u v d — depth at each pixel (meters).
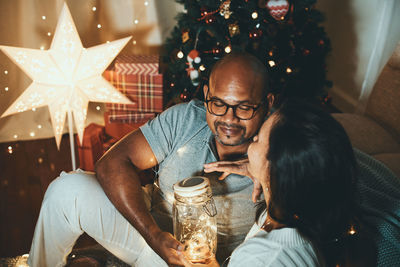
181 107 1.17
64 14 1.46
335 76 3.41
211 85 1.02
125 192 1.08
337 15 3.32
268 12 2.00
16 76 2.35
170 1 2.68
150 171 1.93
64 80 1.59
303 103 0.71
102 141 2.19
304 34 2.33
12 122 2.44
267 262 0.69
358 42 3.03
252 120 1.03
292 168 0.66
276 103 1.94
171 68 2.29
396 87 1.80
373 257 0.88
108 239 1.16
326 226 0.70
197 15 2.10
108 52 1.60
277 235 0.72
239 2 1.99
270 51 2.10
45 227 1.14
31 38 2.31
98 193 1.12
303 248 0.70
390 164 1.50
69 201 1.09
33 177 2.12
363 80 2.99
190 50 2.17
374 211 0.95
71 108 1.67
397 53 1.82
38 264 1.18
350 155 0.67
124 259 1.22
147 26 2.67
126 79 2.04
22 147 2.41
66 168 2.22
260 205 1.14
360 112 2.97
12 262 1.46
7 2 2.19
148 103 2.08
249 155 0.82
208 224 1.02
